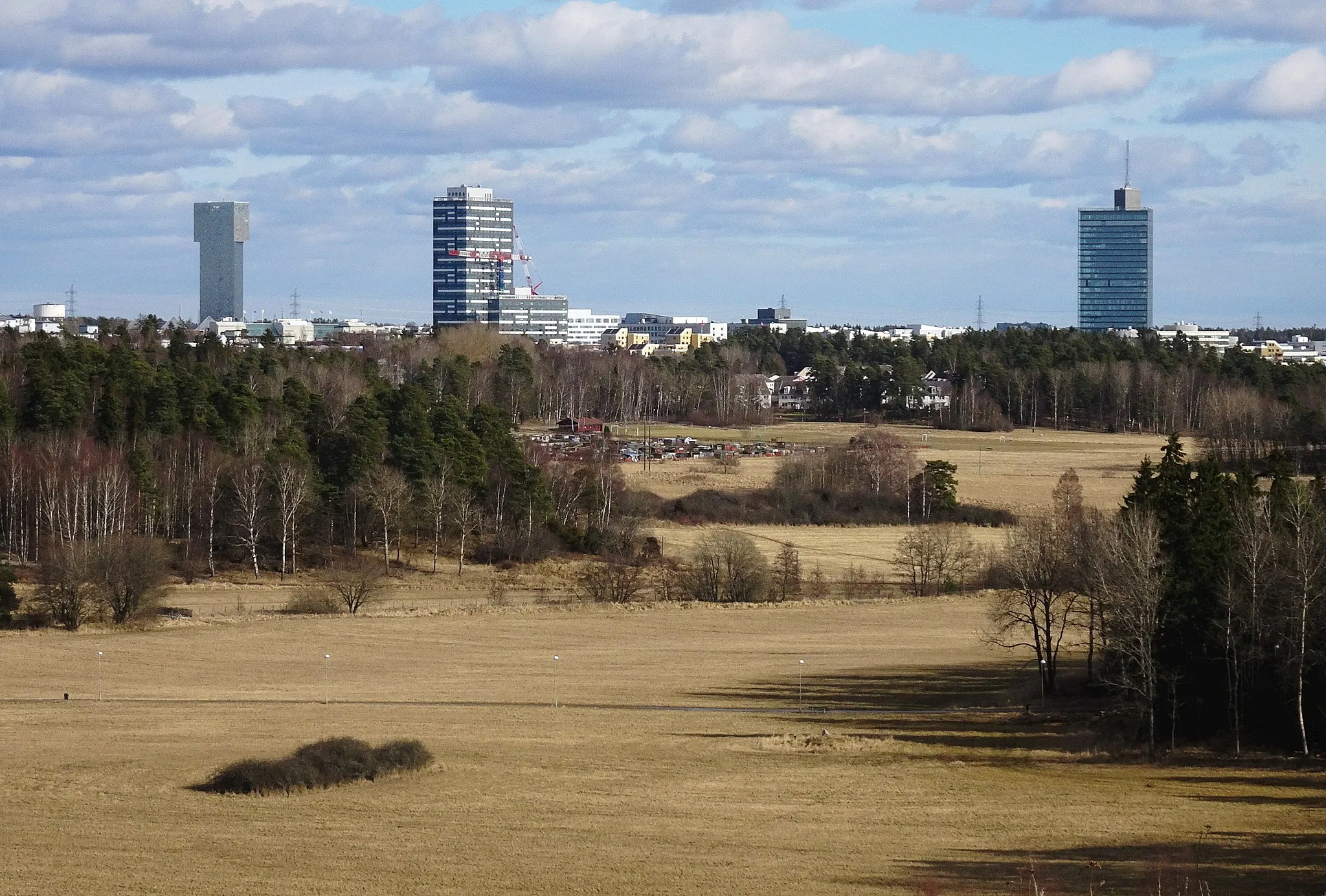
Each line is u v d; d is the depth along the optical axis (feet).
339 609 499.51
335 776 283.79
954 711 354.95
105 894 214.48
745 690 383.24
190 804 267.80
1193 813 260.21
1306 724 315.17
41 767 294.87
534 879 221.87
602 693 380.17
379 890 216.33
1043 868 227.61
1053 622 403.75
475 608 501.97
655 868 227.81
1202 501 341.82
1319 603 311.06
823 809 265.13
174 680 391.24
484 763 301.22
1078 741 320.50
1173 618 318.86
